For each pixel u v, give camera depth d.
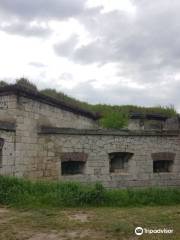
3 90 11.17
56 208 8.34
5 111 11.23
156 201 9.75
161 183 13.97
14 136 11.00
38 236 6.07
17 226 6.66
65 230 6.48
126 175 13.41
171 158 14.30
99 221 7.17
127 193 9.78
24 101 11.54
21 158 11.24
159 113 19.50
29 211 7.92
